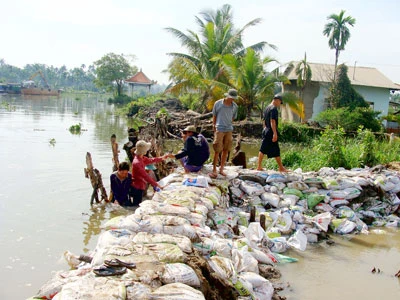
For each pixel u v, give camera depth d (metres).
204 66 30.20
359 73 32.56
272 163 13.09
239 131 24.34
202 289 3.92
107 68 73.38
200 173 8.53
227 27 31.12
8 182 9.98
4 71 144.38
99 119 34.12
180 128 23.70
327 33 30.80
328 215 7.77
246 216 7.31
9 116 30.64
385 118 29.69
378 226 8.37
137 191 8.14
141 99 44.78
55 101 62.94
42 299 3.91
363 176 9.59
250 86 26.48
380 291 5.42
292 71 31.77
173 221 5.08
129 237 4.78
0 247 5.99
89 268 4.27
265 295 4.79
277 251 6.51
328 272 5.92
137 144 8.24
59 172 11.39
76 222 7.21
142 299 3.36
